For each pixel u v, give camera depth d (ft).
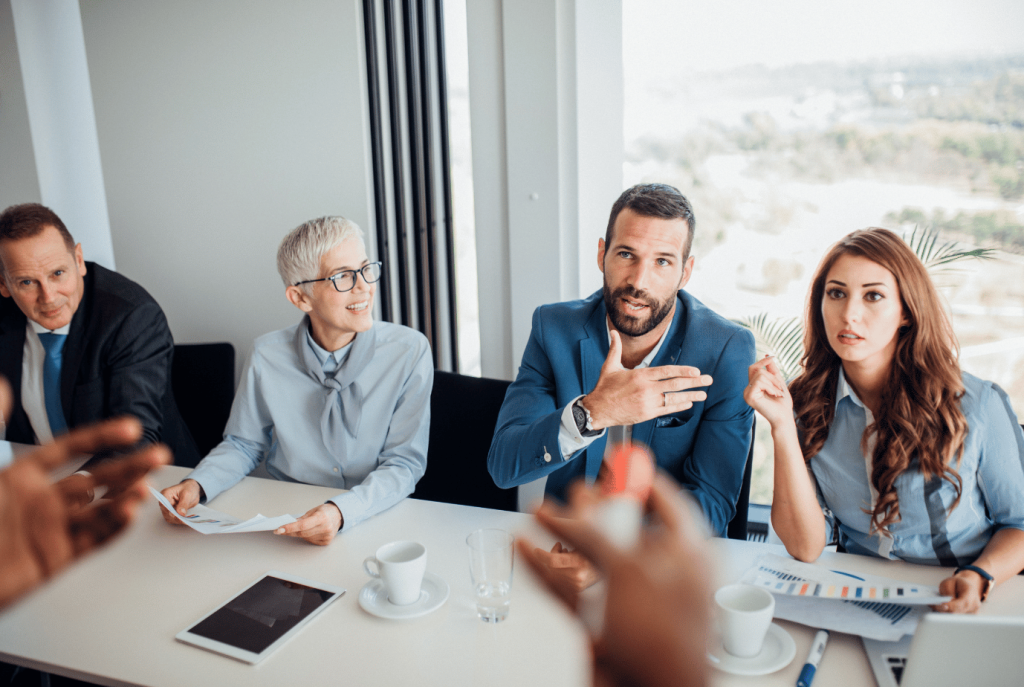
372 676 3.14
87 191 8.99
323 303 5.46
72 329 6.71
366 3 7.84
